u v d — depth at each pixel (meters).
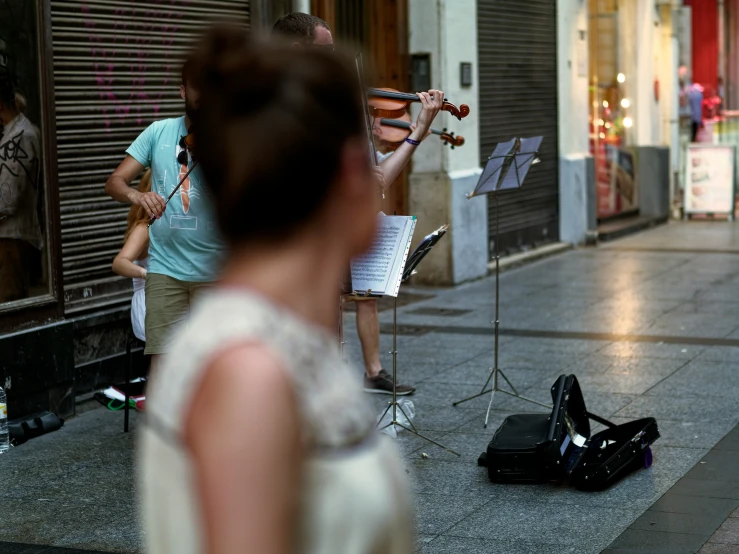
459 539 4.23
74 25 6.21
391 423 5.63
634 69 15.95
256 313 1.00
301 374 0.98
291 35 4.71
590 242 13.60
